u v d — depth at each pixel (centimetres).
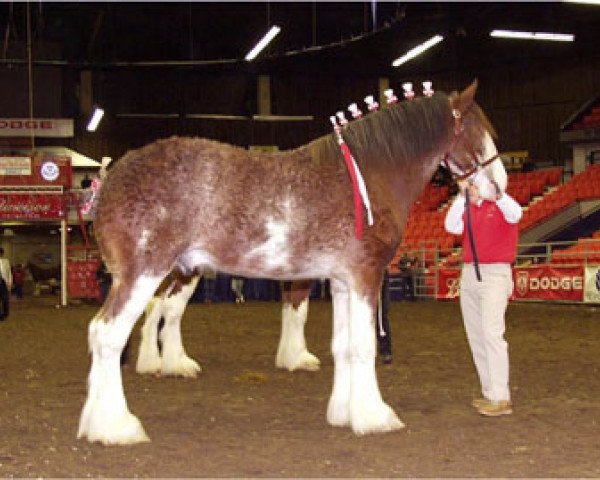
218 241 517
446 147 582
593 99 2655
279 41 3148
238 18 3197
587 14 2619
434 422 578
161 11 3172
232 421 588
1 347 1082
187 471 452
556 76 2808
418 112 572
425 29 2625
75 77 3072
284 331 860
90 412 521
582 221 2339
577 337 1136
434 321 1441
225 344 1109
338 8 3077
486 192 583
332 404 572
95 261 2184
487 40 2905
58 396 697
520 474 443
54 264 3006
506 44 2881
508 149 2922
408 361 902
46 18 3159
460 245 2386
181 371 799
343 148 542
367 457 481
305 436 539
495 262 595
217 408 639
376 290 543
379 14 2866
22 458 479
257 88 3122
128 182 506
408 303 2006
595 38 2706
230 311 1775
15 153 2819
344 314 573
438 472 448
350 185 532
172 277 795
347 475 443
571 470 450
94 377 521
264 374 819
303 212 520
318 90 3150
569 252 2044
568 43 2764
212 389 730
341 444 514
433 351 995
